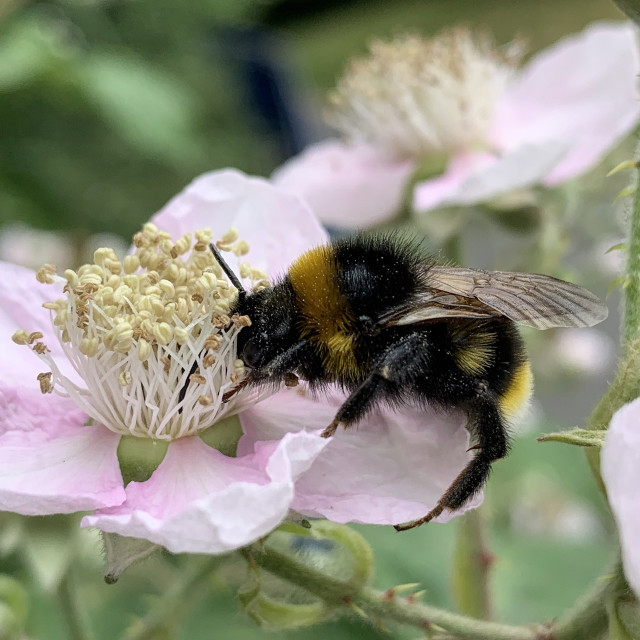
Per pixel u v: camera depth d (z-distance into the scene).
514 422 0.06
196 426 0.05
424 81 0.09
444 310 0.05
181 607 0.07
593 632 0.05
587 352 0.12
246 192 0.07
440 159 0.09
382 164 0.09
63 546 0.07
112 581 0.05
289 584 0.05
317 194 0.09
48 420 0.06
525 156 0.07
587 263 0.10
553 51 0.10
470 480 0.05
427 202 0.08
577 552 0.12
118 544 0.05
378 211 0.09
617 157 0.09
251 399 0.06
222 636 0.10
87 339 0.05
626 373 0.05
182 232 0.06
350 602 0.05
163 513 0.05
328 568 0.05
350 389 0.05
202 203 0.06
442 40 0.10
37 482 0.05
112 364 0.05
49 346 0.06
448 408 0.05
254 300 0.05
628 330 0.05
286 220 0.06
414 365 0.05
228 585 0.07
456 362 0.05
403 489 0.05
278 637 0.10
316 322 0.05
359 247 0.05
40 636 0.09
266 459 0.05
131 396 0.05
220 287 0.05
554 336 0.12
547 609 0.11
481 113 0.09
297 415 0.06
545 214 0.08
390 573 0.10
